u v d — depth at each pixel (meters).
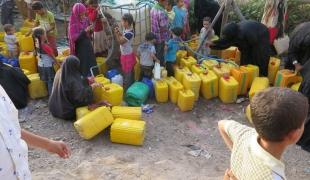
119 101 6.65
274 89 1.86
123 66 7.45
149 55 7.37
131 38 7.26
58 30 10.42
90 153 5.70
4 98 1.99
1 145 1.85
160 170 5.23
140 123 5.95
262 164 1.83
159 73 7.18
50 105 6.63
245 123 6.63
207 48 8.23
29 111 6.93
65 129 6.36
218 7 9.39
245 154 1.96
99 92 6.58
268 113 1.78
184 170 5.30
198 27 9.70
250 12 10.08
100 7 8.00
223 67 7.46
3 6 10.13
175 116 6.85
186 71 7.34
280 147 1.83
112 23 8.04
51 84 7.27
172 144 6.05
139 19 8.07
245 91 7.38
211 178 5.15
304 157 5.76
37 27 7.29
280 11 8.40
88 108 6.29
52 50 7.26
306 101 1.84
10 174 1.90
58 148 2.54
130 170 5.14
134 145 5.92
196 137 6.28
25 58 7.71
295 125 1.77
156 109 7.04
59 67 7.20
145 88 7.13
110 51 8.05
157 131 6.39
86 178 4.89
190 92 6.90
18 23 11.00
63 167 5.32
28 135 2.42
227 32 7.57
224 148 6.00
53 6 11.12
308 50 6.45
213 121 6.72
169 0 8.52
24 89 7.11
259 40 7.46
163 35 7.59
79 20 7.34
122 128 5.81
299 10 9.77
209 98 7.28
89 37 7.59
